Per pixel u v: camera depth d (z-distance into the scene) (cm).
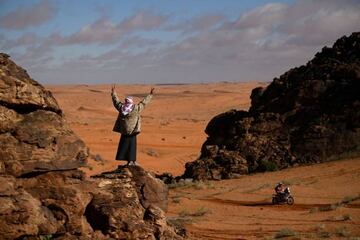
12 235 1198
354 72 4941
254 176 4444
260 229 2336
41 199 1327
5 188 1224
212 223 2488
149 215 1465
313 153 4638
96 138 7512
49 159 1330
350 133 4606
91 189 1412
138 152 6662
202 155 4981
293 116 4962
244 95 18600
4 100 1288
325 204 3022
